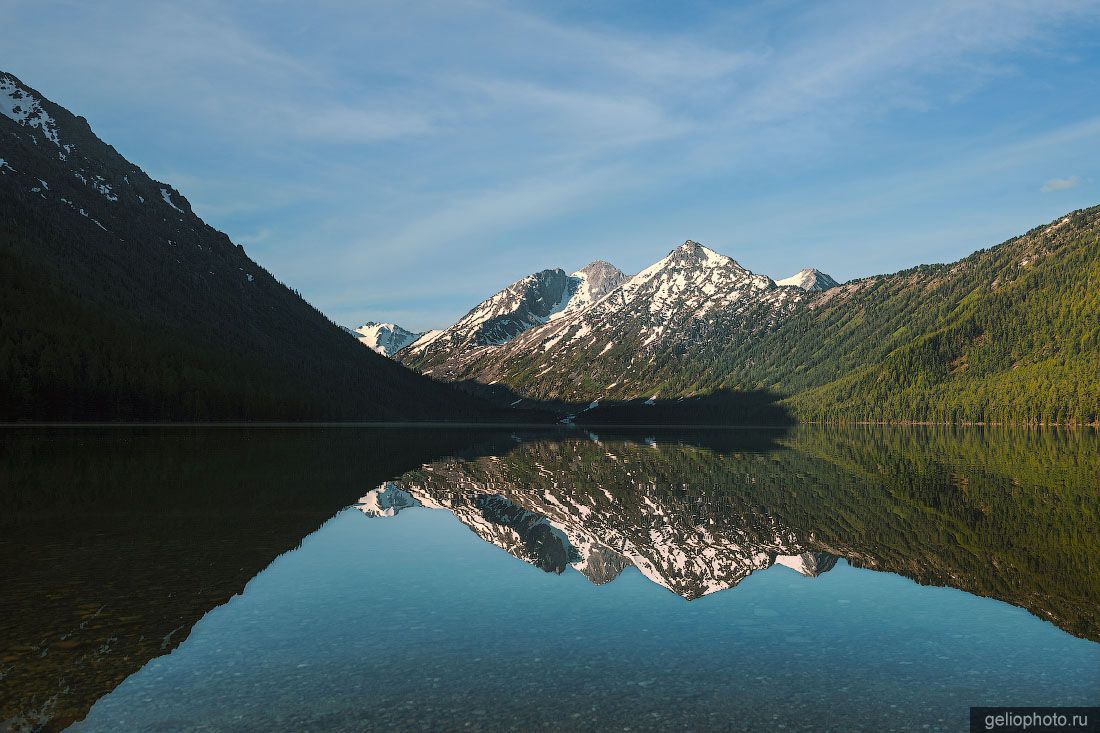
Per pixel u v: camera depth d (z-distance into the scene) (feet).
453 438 516.73
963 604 75.36
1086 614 71.87
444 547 103.40
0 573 82.48
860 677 54.19
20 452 257.96
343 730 43.78
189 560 91.09
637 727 44.91
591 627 66.03
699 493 185.16
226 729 43.68
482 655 58.13
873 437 571.28
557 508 160.25
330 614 68.95
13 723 44.09
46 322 558.15
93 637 60.59
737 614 71.31
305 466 235.20
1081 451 348.38
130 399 536.42
